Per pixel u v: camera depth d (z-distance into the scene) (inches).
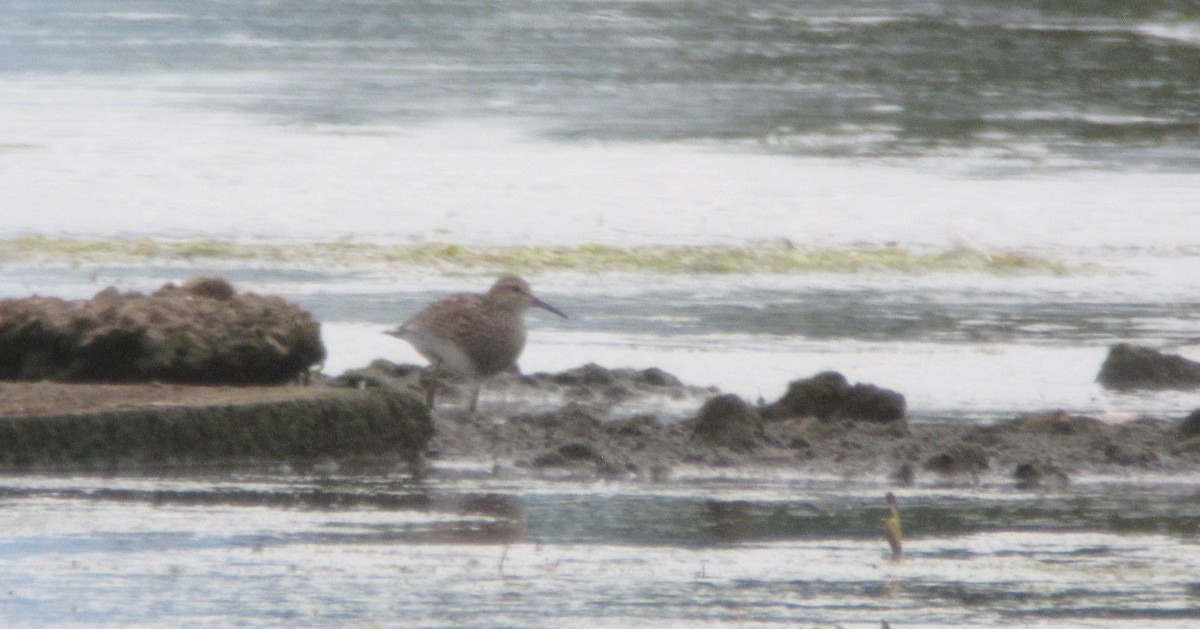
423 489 406.3
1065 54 1987.0
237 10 2452.0
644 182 1135.6
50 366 477.1
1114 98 1669.5
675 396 551.5
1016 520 384.5
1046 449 457.7
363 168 1161.4
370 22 2325.3
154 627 294.2
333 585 320.5
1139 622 308.3
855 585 328.8
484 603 311.9
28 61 1831.9
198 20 2310.5
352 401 444.1
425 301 727.7
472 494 402.0
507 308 511.5
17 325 476.4
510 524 372.2
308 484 408.5
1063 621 308.2
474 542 354.9
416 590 318.7
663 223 993.5
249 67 1838.1
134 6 2477.9
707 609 311.6
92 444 414.9
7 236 895.7
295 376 501.0
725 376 591.2
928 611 312.7
